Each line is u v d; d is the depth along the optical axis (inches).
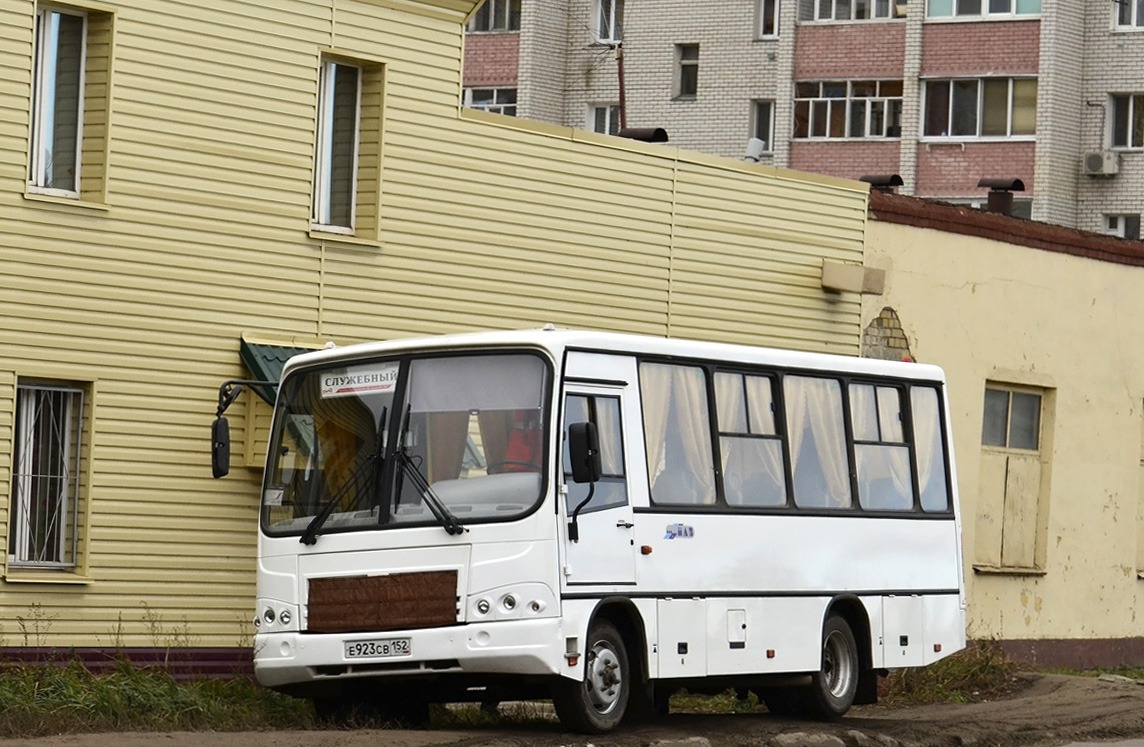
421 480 786.8
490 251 1108.5
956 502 1031.6
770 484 904.9
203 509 975.6
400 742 731.4
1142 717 1031.6
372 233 1054.4
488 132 1108.5
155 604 956.0
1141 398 1608.0
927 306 1412.4
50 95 938.7
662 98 3102.9
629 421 821.9
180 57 970.7
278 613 801.6
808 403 940.6
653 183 1200.8
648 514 823.7
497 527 768.9
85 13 946.1
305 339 1019.9
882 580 968.3
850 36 2955.2
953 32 2869.1
